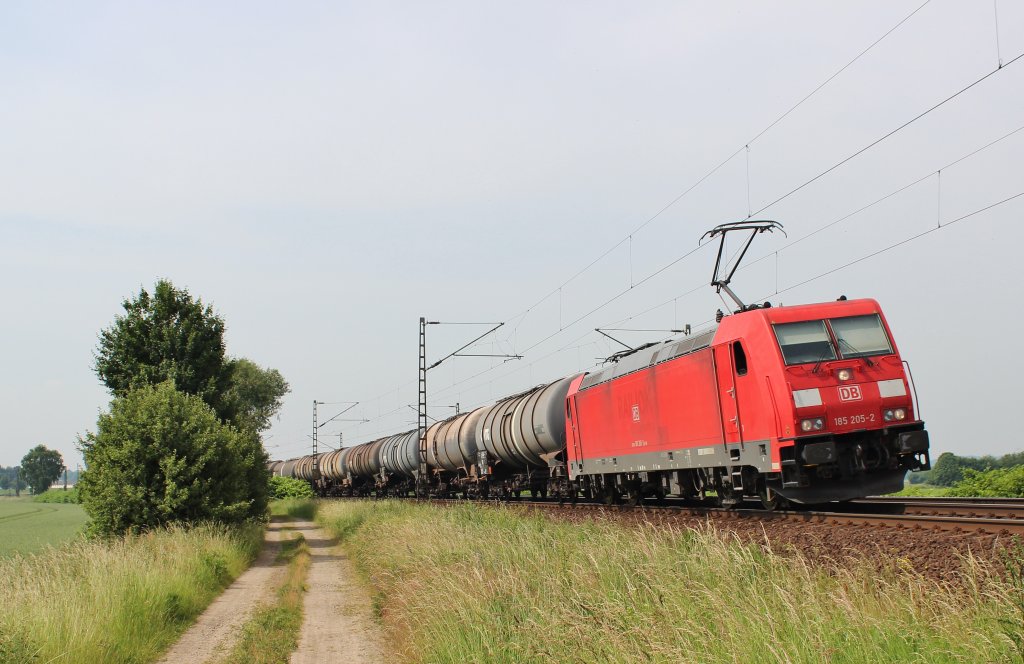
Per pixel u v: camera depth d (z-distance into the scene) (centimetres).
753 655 739
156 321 3158
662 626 859
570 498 3155
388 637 1338
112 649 1177
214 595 1830
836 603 789
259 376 8894
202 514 2466
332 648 1291
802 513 1634
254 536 2842
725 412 1862
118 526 2364
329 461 7188
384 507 3588
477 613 1114
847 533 1277
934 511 1598
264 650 1255
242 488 2673
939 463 6225
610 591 1064
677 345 2130
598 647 852
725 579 979
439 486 4584
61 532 4375
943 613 742
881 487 1667
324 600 1745
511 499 3759
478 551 1691
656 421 2239
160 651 1298
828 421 1636
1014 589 729
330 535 3478
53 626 1142
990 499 1791
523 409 3328
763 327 1716
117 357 3109
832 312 1728
